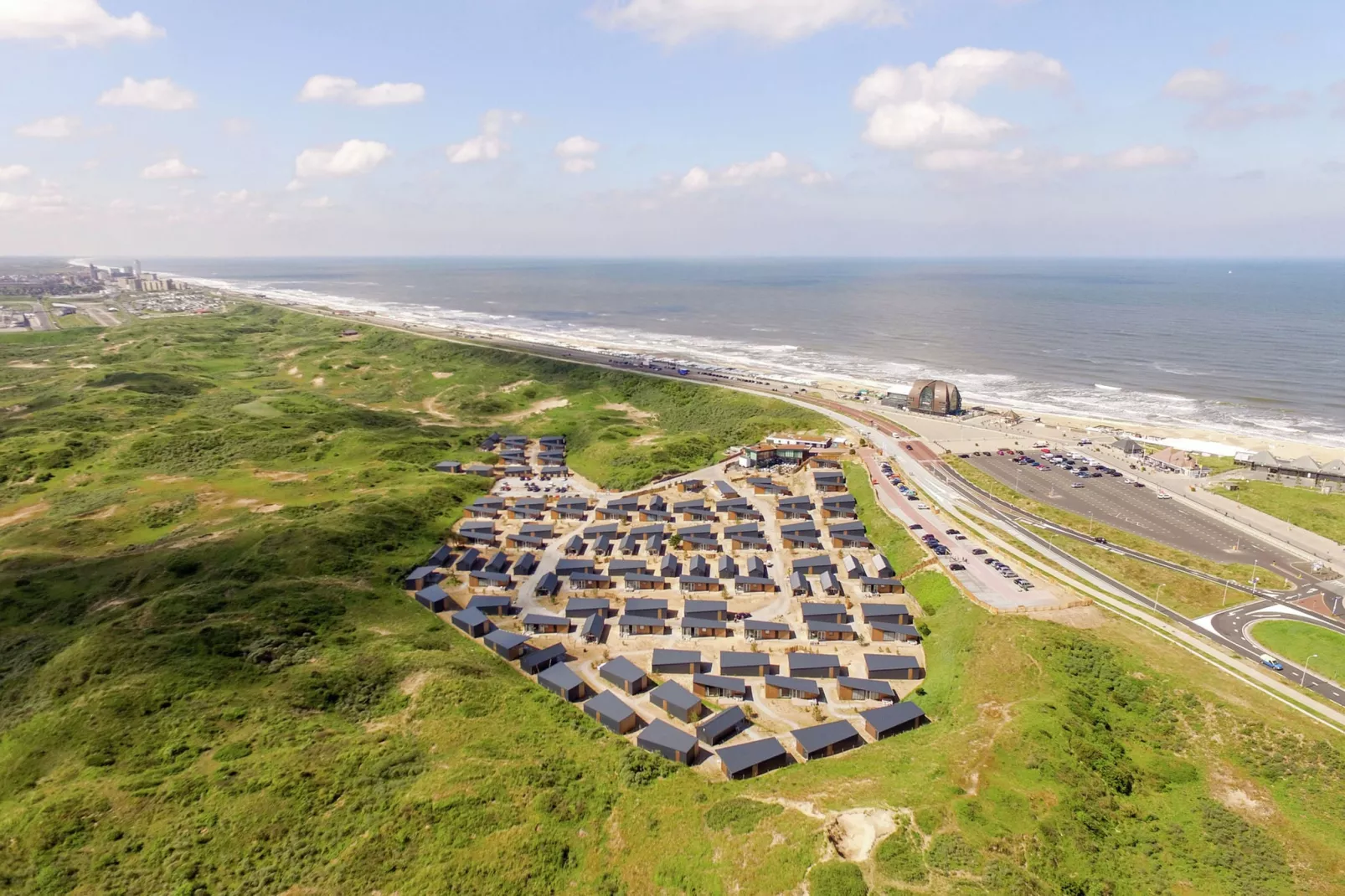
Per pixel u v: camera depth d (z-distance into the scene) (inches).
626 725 3240.7
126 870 2278.5
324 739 2930.6
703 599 4584.2
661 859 2369.6
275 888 2222.0
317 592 4279.0
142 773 2721.5
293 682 3329.2
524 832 2448.3
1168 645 3585.1
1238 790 2691.9
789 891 2177.7
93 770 2753.4
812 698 3518.7
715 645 4077.3
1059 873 2220.7
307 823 2469.2
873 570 4741.6
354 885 2230.6
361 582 4594.0
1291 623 3779.5
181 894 2185.0
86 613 4269.2
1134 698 3186.5
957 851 2241.6
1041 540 4968.0
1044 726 2886.3
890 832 2330.2
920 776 2662.4
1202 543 4886.8
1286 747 2839.6
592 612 4399.6
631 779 2785.4
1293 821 2536.9
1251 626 3782.0
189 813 2500.0
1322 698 3169.3
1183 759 2869.1
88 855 2337.6
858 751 3021.7
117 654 3513.8
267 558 4680.1
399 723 3100.4
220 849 2356.1
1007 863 2208.4
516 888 2253.9
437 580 4795.8
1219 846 2431.1
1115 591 4195.4
